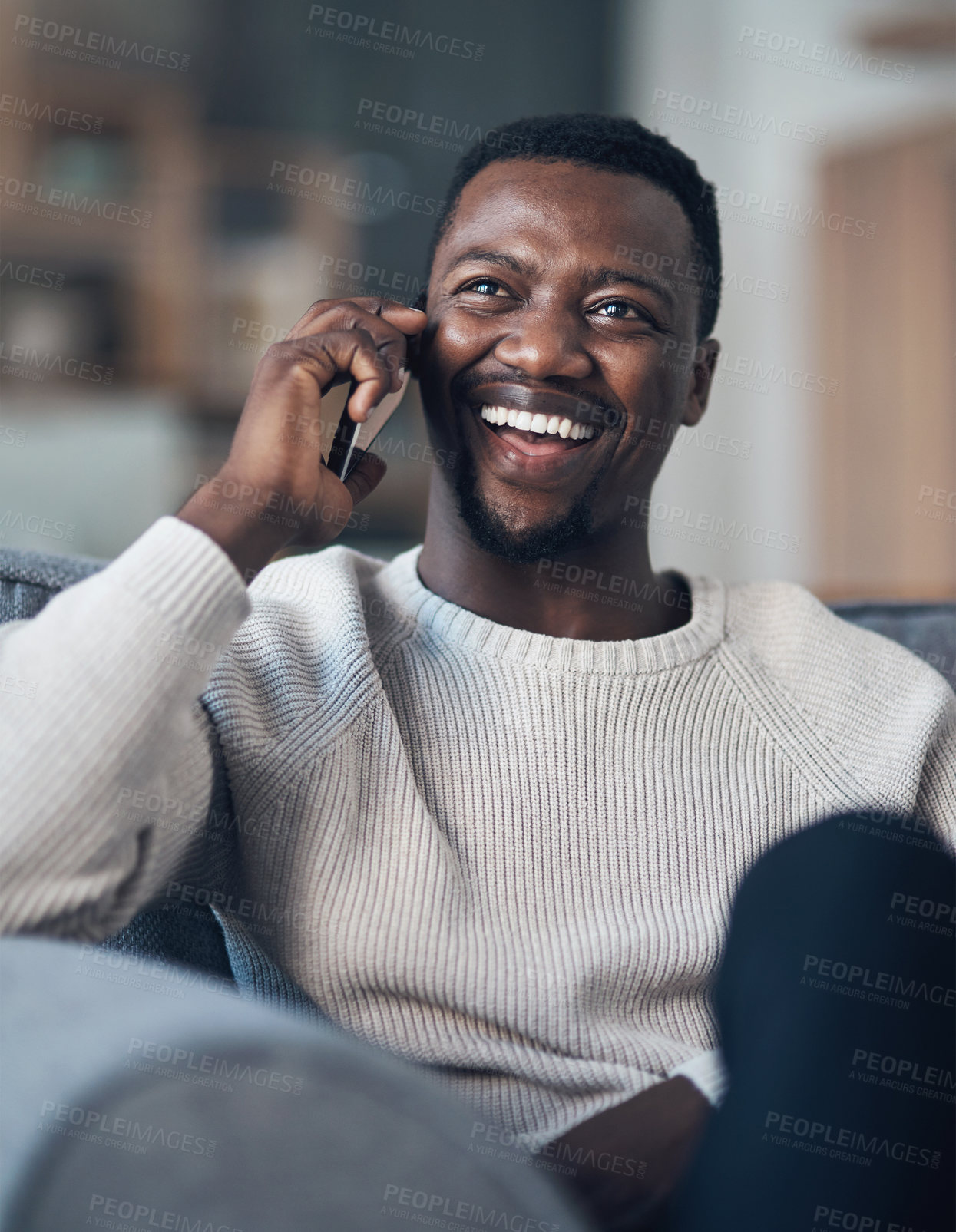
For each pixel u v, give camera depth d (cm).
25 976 49
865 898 72
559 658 96
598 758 94
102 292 445
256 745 88
